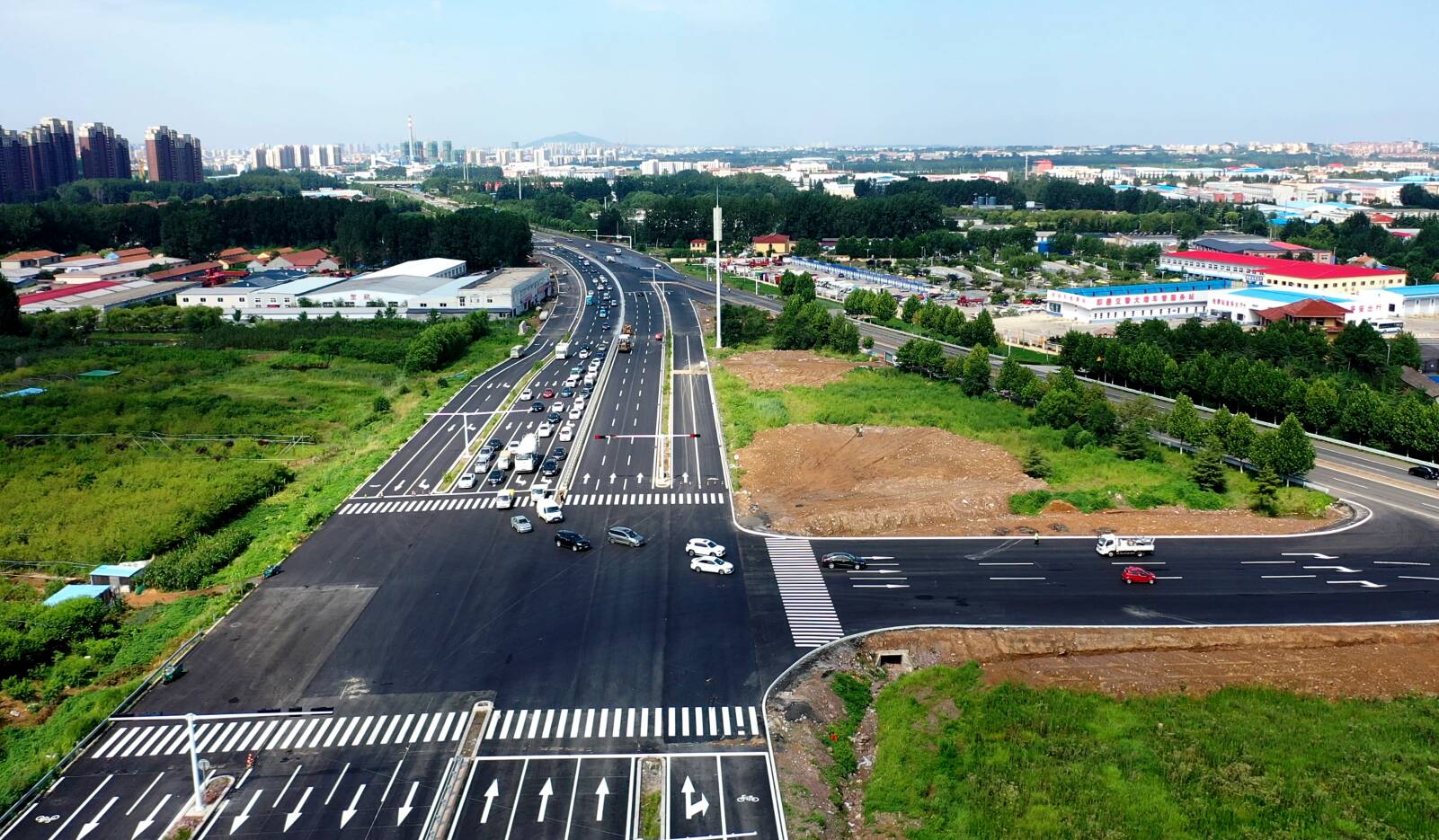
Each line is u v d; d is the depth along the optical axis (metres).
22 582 89.19
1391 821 55.31
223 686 69.88
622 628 78.31
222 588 87.44
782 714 66.38
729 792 58.28
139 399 154.00
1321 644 75.81
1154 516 104.69
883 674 73.94
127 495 108.88
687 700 67.88
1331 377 158.50
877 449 127.81
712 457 126.12
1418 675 70.81
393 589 85.81
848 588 86.00
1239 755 61.62
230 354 191.50
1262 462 112.69
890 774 60.44
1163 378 157.50
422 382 171.25
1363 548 94.50
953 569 89.94
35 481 115.12
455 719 65.62
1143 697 68.25
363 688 69.38
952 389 160.62
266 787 58.69
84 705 67.75
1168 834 54.12
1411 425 121.94
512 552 94.56
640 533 99.38
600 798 57.59
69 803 57.31
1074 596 84.00
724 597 84.12
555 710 66.75
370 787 58.66
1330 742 62.88
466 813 56.28
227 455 128.38
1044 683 70.31
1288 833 54.16
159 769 60.66
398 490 113.94
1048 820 55.25
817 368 179.00
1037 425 139.25
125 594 86.31
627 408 152.62
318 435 137.62
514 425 142.25
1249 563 91.00
